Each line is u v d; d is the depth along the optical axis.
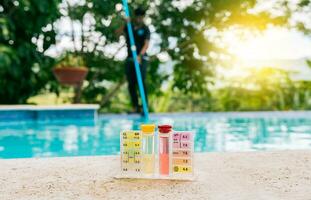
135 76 1.53
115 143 0.94
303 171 0.53
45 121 1.41
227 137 1.01
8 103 1.69
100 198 0.42
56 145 0.90
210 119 1.49
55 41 1.80
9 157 0.75
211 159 0.62
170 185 0.47
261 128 1.21
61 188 0.46
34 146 0.89
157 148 0.54
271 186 0.46
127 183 0.48
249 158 0.62
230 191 0.44
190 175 0.49
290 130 1.16
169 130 0.50
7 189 0.46
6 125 1.32
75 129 1.21
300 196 0.42
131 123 1.35
